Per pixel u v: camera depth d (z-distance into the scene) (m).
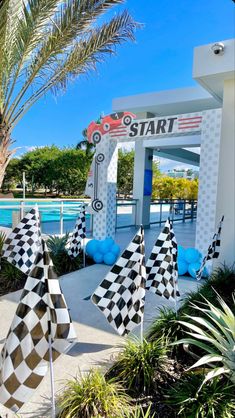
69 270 4.86
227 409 1.71
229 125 4.35
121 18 4.02
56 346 1.61
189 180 24.69
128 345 2.26
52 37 3.69
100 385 1.85
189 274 4.77
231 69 4.03
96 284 4.23
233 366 1.85
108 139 6.32
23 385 1.56
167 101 7.68
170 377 2.10
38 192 27.20
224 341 1.99
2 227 7.93
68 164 25.47
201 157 5.12
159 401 1.89
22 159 28.11
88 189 6.60
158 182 23.97
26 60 3.94
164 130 5.63
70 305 3.47
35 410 1.82
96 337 2.74
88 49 4.05
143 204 9.62
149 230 9.34
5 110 3.97
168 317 2.64
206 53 4.20
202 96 7.19
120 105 8.44
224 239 4.39
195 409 1.71
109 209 6.50
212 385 1.84
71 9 3.55
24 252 3.60
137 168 9.58
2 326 2.86
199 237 5.14
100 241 5.59
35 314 1.58
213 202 4.99
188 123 5.35
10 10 3.43
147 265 2.88
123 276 2.30
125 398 1.86
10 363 1.54
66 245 5.29
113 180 6.58
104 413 1.71
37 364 1.58
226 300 3.20
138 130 5.95
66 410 1.73
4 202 6.69
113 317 2.27
